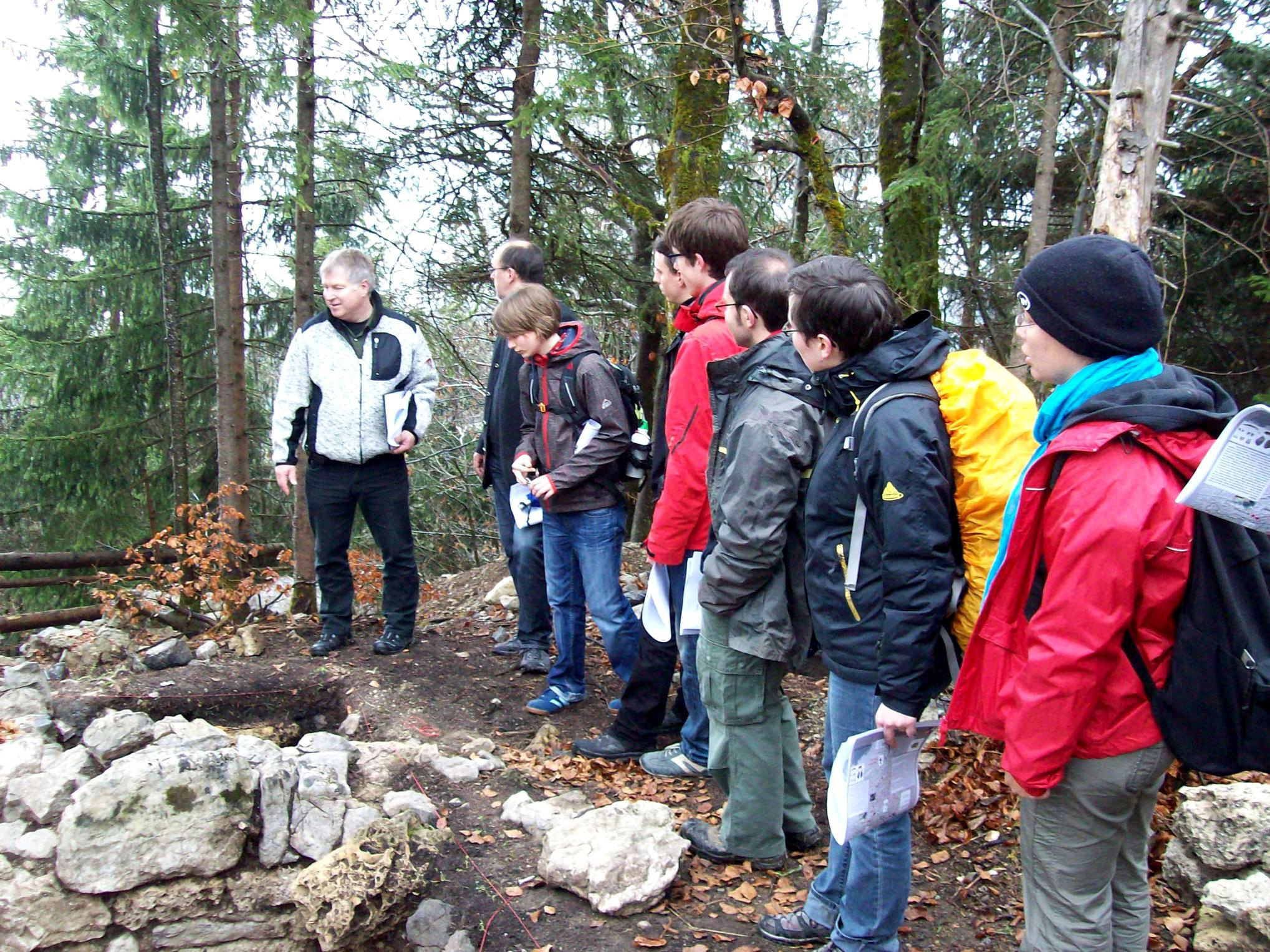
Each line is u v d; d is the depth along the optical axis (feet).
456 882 9.55
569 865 9.18
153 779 9.87
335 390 14.33
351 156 25.75
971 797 10.82
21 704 12.86
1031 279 5.78
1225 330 23.62
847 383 6.81
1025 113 23.52
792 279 7.00
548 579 13.32
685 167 19.72
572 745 12.44
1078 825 5.66
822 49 23.85
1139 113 11.78
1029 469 5.60
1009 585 5.82
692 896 9.16
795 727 9.80
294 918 10.05
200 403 36.24
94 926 9.67
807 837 9.84
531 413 12.92
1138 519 5.09
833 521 7.00
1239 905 7.82
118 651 15.46
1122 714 5.39
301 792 10.45
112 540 34.50
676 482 10.07
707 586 8.34
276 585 19.06
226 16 19.33
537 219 29.12
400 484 15.11
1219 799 8.86
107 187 35.65
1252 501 4.81
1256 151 18.90
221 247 24.32
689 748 11.62
